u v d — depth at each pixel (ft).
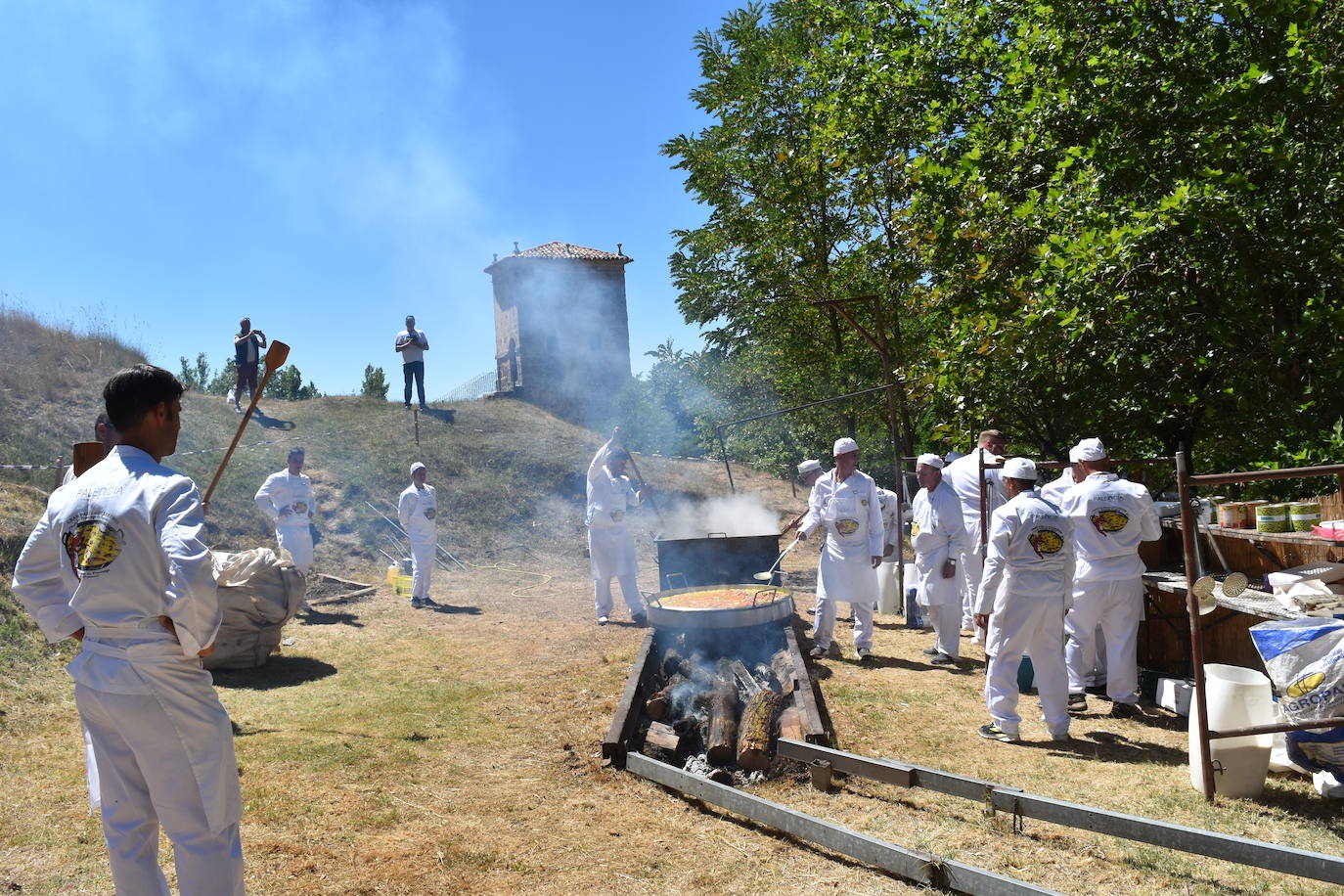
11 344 59.16
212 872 9.82
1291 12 26.86
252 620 26.78
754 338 66.74
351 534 50.72
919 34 40.52
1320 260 27.53
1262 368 28.09
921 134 39.60
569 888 13.29
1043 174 33.19
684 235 63.46
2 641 24.72
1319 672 15.53
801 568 49.57
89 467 14.82
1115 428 33.09
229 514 47.80
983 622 21.13
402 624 35.19
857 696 24.16
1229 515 21.25
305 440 59.88
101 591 9.41
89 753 10.22
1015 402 33.94
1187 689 21.12
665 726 21.16
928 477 27.96
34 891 12.57
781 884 13.39
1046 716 20.33
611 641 31.86
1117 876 13.42
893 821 15.81
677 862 14.24
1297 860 11.93
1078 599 21.91
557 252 111.45
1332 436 25.99
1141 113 30.22
